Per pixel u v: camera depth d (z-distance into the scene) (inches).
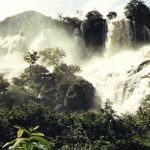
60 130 3713.1
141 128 3789.4
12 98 5408.5
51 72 6328.7
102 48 7564.0
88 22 7677.2
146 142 3526.1
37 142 279.6
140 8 7741.1
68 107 5502.0
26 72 6274.6
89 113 3764.8
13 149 273.0
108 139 3452.3
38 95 5762.8
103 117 3676.2
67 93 5561.0
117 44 7440.9
